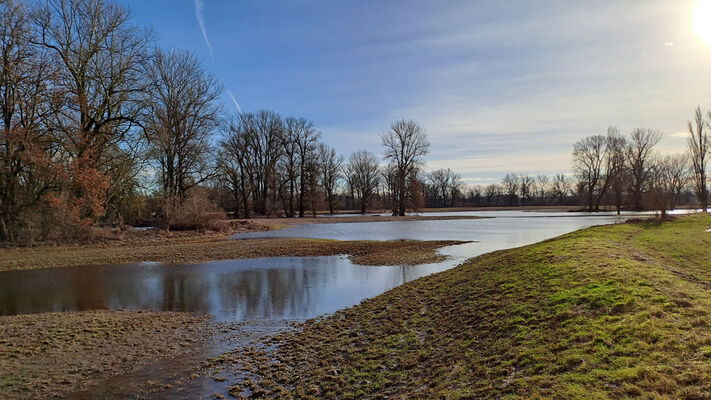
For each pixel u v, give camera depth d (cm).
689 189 7212
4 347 811
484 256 1772
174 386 637
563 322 656
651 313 620
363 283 1410
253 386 629
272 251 2225
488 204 13100
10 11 2236
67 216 2375
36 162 2250
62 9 2525
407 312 955
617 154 6794
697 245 1616
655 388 422
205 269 1736
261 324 966
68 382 653
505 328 702
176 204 3238
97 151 2594
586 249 1268
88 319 1012
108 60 2723
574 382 466
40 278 1557
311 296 1236
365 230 3712
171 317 1034
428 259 1883
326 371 668
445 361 639
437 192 12412
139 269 1742
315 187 6475
